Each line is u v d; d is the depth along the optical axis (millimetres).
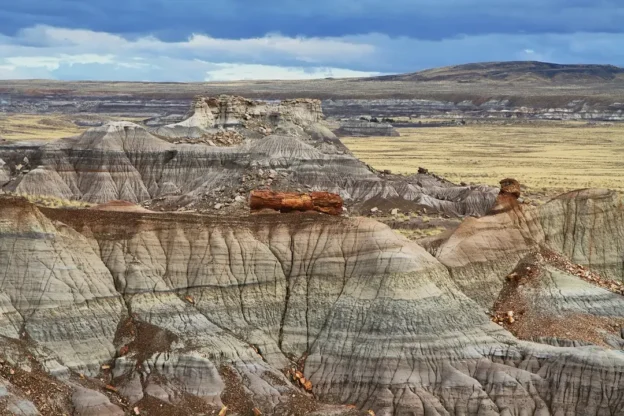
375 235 89562
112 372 79000
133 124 195750
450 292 88562
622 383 78312
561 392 79188
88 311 81375
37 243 82500
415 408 77500
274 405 77625
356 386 80375
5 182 186625
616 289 99062
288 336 85688
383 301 84500
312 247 90562
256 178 179125
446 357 81000
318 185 183625
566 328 88875
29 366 75625
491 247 99062
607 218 109000
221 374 79312
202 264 87688
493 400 78750
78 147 190500
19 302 80000
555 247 105500
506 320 90562
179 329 82438
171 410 75375
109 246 87000
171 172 187375
